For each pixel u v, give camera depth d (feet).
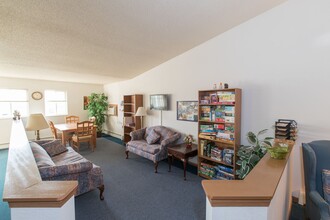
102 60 12.57
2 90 17.34
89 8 7.09
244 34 9.43
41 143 10.46
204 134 10.50
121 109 20.62
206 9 7.89
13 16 7.16
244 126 9.63
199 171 10.93
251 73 9.25
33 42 9.31
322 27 7.18
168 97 13.99
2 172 11.35
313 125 7.52
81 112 22.43
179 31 9.56
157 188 9.42
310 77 7.52
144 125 16.72
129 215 7.23
